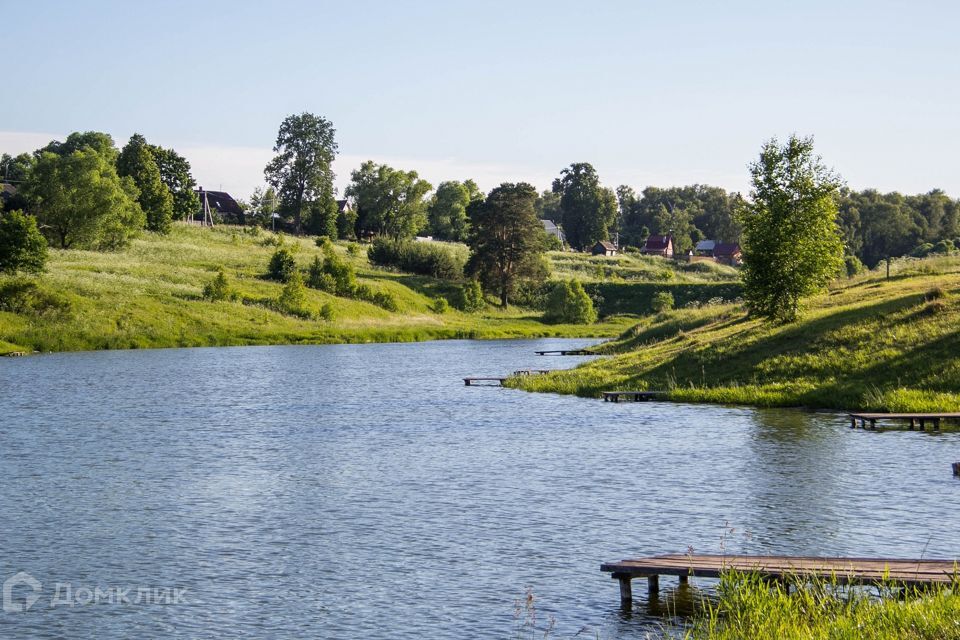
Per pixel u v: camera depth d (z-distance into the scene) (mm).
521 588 17578
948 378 39375
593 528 21547
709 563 16906
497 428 37594
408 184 190250
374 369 67938
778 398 41406
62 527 22250
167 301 96375
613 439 34031
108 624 16125
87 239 119000
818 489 24891
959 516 21719
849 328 46344
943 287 50812
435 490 25859
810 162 51656
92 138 195125
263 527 22141
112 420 40500
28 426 38625
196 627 15969
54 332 81625
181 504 24500
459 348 92562
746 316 59719
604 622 15797
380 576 18406
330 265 118062
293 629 15812
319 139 177500
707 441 32938
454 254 151875
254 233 157750
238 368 67750
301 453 32031
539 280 141375
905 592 15086
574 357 77562
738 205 53719
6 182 169875
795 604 14711
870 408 38000
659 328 70562
